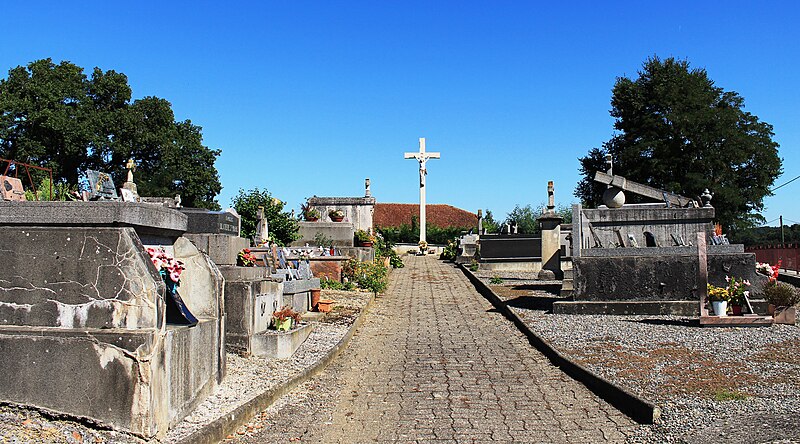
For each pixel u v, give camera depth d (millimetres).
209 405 7398
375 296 22922
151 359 5988
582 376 9680
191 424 6641
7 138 38188
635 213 16672
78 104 40750
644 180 47312
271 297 11969
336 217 29312
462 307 20250
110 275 6211
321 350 11602
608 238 16688
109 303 6188
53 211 6328
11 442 5340
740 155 44969
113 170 42719
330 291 21547
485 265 33781
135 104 43719
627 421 7586
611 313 15625
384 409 8320
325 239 27266
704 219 16531
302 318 15367
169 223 7480
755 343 11320
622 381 8867
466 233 58406
